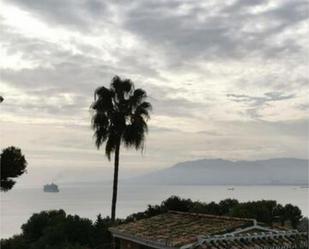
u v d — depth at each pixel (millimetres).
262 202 42688
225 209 42188
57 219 38469
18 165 23688
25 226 39906
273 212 41406
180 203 40594
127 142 37656
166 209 39844
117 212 140125
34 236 38781
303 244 19859
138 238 22656
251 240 19828
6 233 87250
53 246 33750
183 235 20484
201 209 40875
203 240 18969
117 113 37562
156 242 20594
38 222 39375
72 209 170500
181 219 24625
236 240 19562
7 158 23375
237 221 21109
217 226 21016
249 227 20359
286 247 19578
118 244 29047
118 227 26562
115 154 37812
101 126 37750
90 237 35656
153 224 24781
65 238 34844
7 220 131500
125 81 38094
